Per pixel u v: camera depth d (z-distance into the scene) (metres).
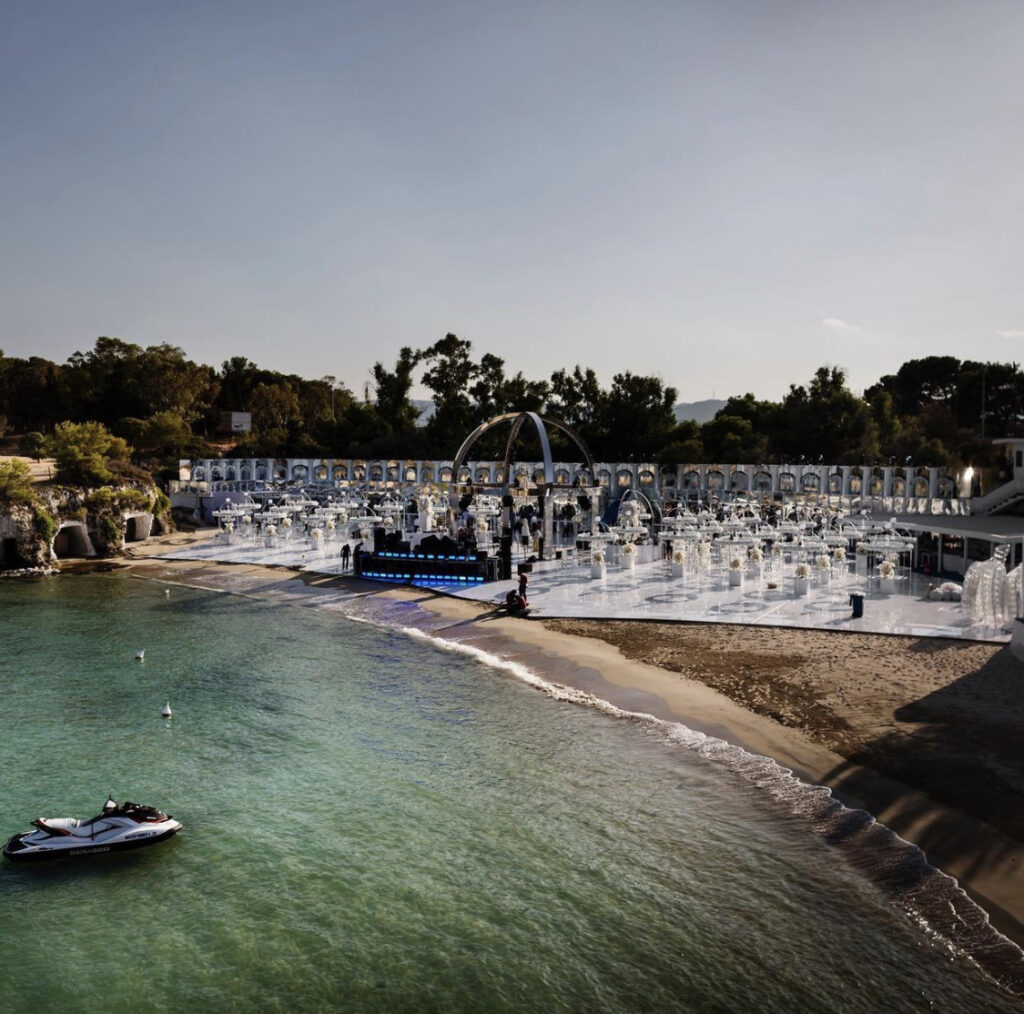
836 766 21.05
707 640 33.62
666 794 20.16
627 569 51.44
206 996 13.48
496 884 16.47
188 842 18.30
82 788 20.98
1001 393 101.19
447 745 23.58
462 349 118.94
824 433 95.56
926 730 22.92
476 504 69.00
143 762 22.58
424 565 49.34
